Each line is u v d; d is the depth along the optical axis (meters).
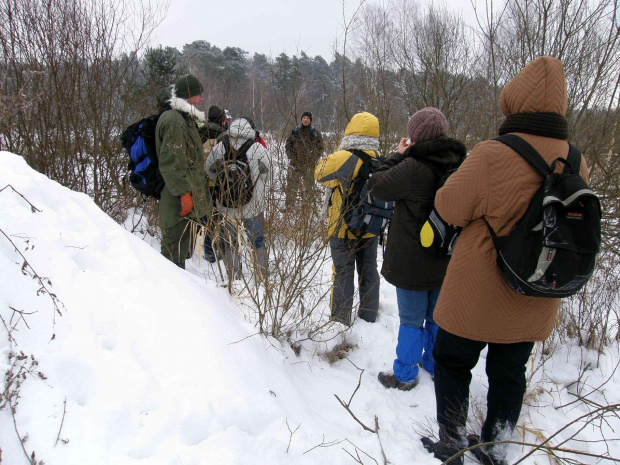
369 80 6.72
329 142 3.86
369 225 2.97
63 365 1.58
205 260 4.23
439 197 1.90
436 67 6.95
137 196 4.60
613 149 4.00
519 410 1.97
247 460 1.59
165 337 1.93
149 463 1.42
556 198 1.55
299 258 2.76
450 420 2.02
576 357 2.88
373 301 3.32
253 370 2.11
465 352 1.96
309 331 2.92
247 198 3.06
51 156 3.90
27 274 1.74
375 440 2.08
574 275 1.54
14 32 3.64
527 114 1.73
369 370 2.86
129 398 1.59
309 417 2.10
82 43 3.99
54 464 1.34
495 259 1.78
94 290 1.91
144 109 4.54
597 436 2.24
